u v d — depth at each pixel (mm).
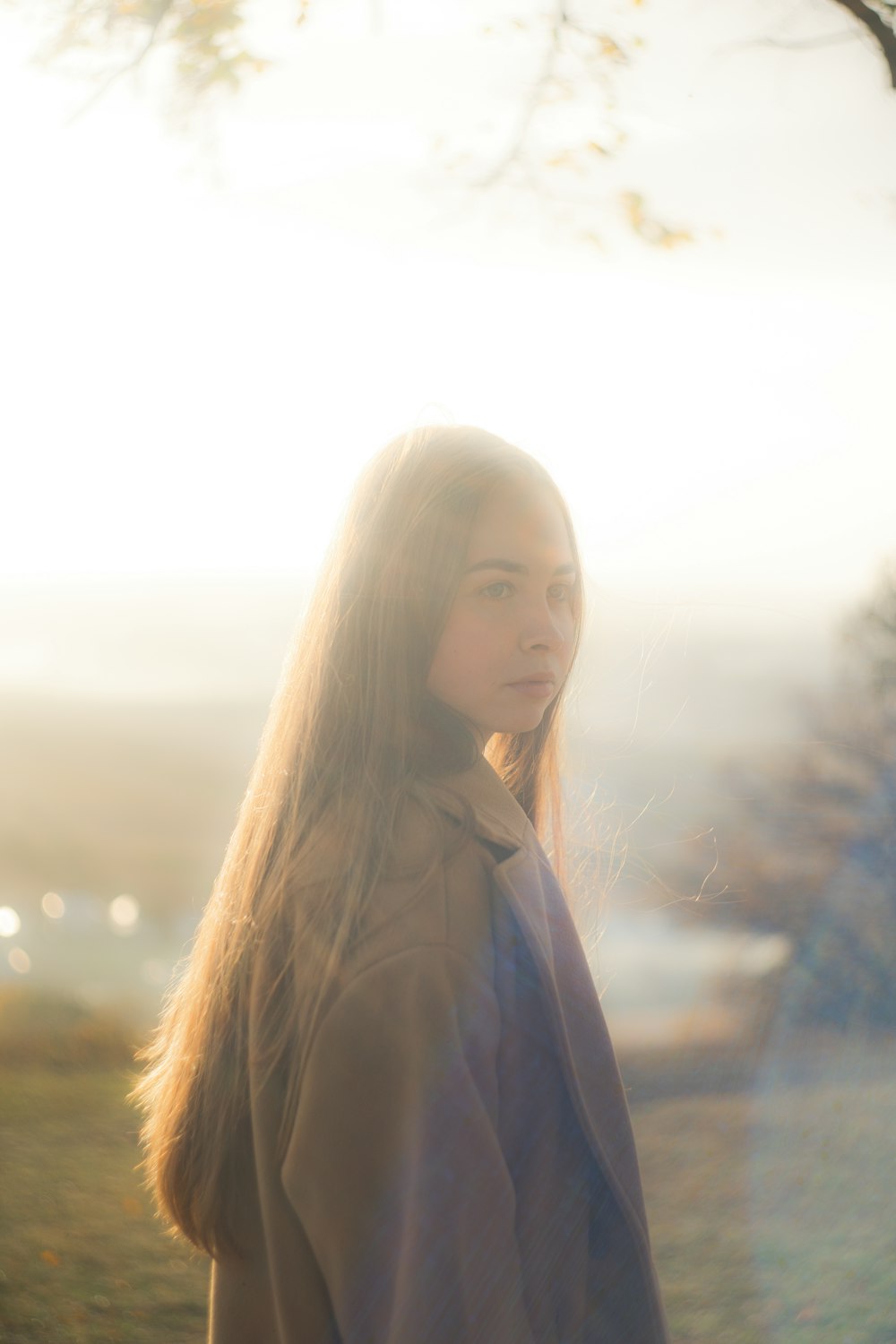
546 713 1619
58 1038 6613
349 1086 1007
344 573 1261
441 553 1203
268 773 1309
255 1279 1182
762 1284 3301
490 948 1082
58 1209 4234
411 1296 941
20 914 11594
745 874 5082
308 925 1098
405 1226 964
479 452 1254
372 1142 992
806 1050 4984
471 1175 971
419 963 1030
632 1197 1127
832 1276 3264
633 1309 1110
